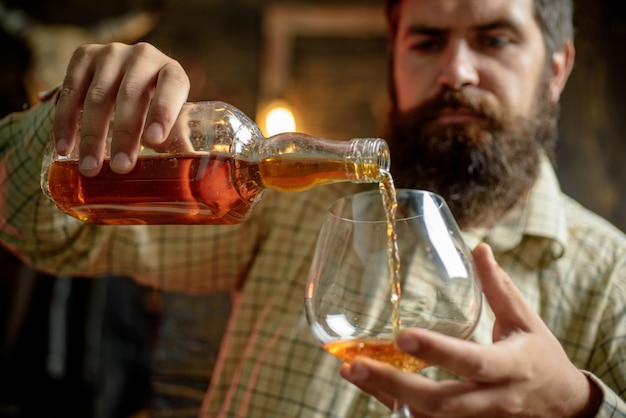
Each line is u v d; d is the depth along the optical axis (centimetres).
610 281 116
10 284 364
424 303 75
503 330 78
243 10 393
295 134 80
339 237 79
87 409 263
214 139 81
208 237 132
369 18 378
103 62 81
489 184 121
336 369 115
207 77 388
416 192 81
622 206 334
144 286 271
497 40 125
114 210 84
